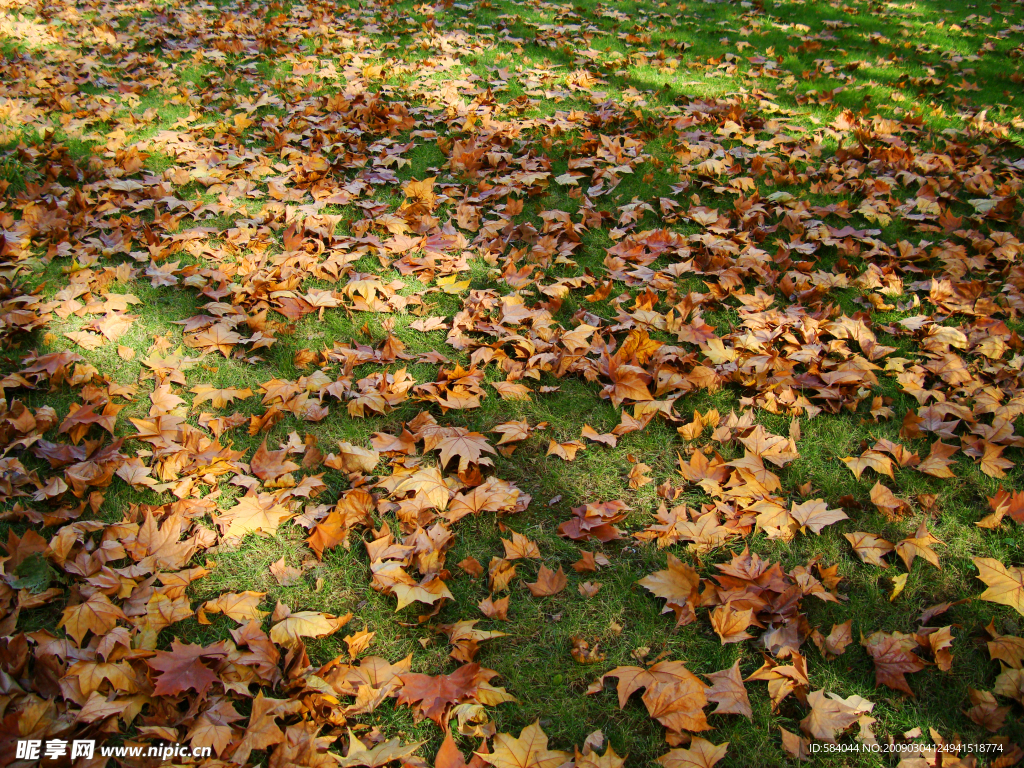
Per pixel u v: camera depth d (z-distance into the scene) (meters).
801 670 2.02
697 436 2.87
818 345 3.27
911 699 2.02
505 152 5.04
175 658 1.95
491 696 1.96
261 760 1.83
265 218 4.25
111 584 2.16
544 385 3.15
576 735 1.93
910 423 2.89
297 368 3.19
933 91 6.39
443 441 2.71
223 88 6.15
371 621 2.20
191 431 2.75
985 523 2.51
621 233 4.18
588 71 6.71
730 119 5.61
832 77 6.68
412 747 1.80
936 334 3.37
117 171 4.64
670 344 3.36
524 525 2.54
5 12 8.08
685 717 1.90
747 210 4.38
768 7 8.77
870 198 4.52
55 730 1.75
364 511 2.48
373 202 4.46
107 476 2.55
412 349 3.35
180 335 3.37
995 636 2.12
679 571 2.26
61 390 3.00
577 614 2.24
